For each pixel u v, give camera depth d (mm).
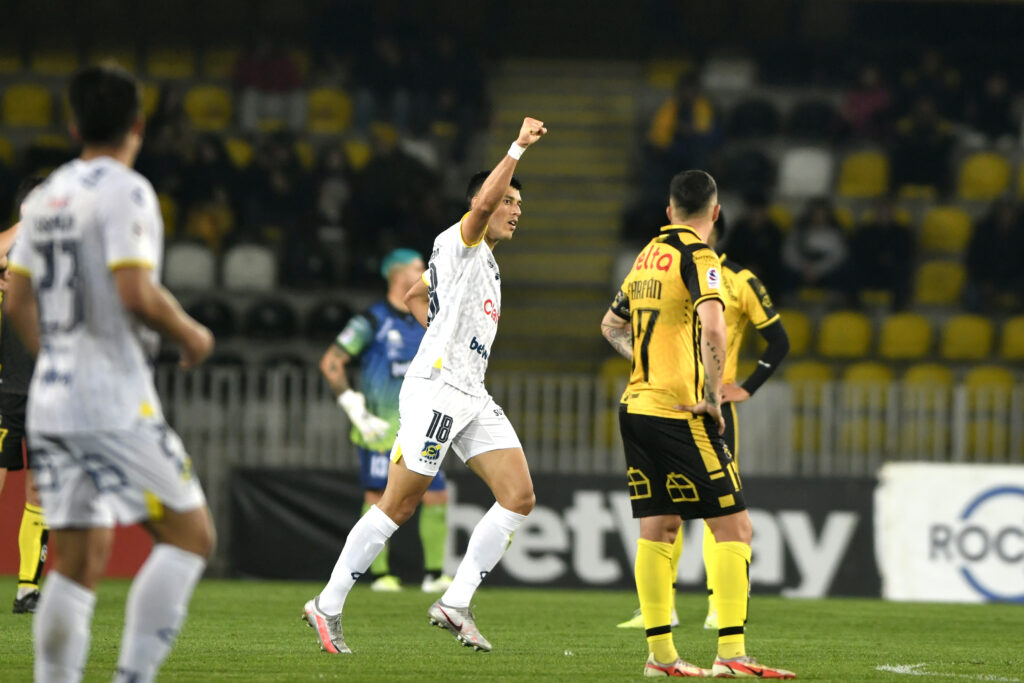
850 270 51750
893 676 17031
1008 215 51875
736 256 50000
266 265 51500
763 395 38094
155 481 11336
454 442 18547
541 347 51125
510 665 17438
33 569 23781
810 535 34844
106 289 11117
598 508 35156
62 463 11641
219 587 33375
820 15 66312
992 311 51438
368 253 51531
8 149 55500
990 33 65438
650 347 16281
